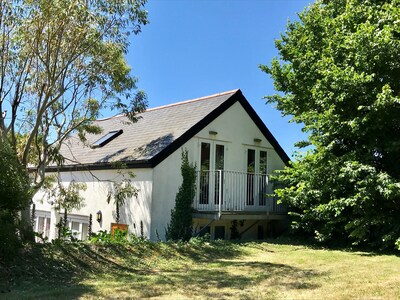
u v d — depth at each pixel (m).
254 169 16.59
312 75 14.44
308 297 6.33
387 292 6.65
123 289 6.76
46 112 11.53
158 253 10.34
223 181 15.08
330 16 15.42
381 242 12.24
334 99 12.33
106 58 11.64
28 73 10.99
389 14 12.12
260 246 12.76
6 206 8.09
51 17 10.05
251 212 14.72
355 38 11.77
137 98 13.11
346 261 10.11
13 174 8.23
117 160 14.16
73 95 12.15
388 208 12.28
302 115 13.98
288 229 16.02
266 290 6.79
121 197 12.56
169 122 15.89
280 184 16.27
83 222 16.06
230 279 7.70
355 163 11.57
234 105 15.97
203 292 6.61
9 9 9.91
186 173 13.75
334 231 13.84
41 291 6.58
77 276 7.88
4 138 9.99
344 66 12.50
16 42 10.27
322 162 12.77
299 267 9.20
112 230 14.38
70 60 10.92
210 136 14.95
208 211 13.80
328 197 13.20
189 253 10.77
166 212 13.34
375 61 11.68
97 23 10.62
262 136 17.05
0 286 6.86
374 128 11.66
